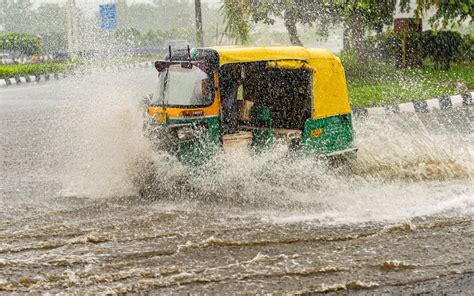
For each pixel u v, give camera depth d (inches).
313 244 245.9
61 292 208.5
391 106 581.3
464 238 248.1
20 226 280.8
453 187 328.5
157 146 335.9
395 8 877.8
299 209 297.1
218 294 202.8
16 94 940.0
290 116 367.2
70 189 349.1
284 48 357.4
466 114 560.4
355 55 901.2
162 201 317.4
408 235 253.6
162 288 209.3
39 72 1330.0
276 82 371.2
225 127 354.9
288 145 346.6
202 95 336.5
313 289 204.8
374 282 209.2
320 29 930.1
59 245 253.4
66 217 293.7
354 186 337.7
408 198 309.9
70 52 1423.5
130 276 219.3
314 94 356.2
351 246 242.5
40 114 684.1
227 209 299.9
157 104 350.9
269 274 217.5
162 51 1935.3
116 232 268.1
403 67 897.5
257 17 864.9
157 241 255.0
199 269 223.8
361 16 838.5
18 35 1797.5
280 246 244.7
